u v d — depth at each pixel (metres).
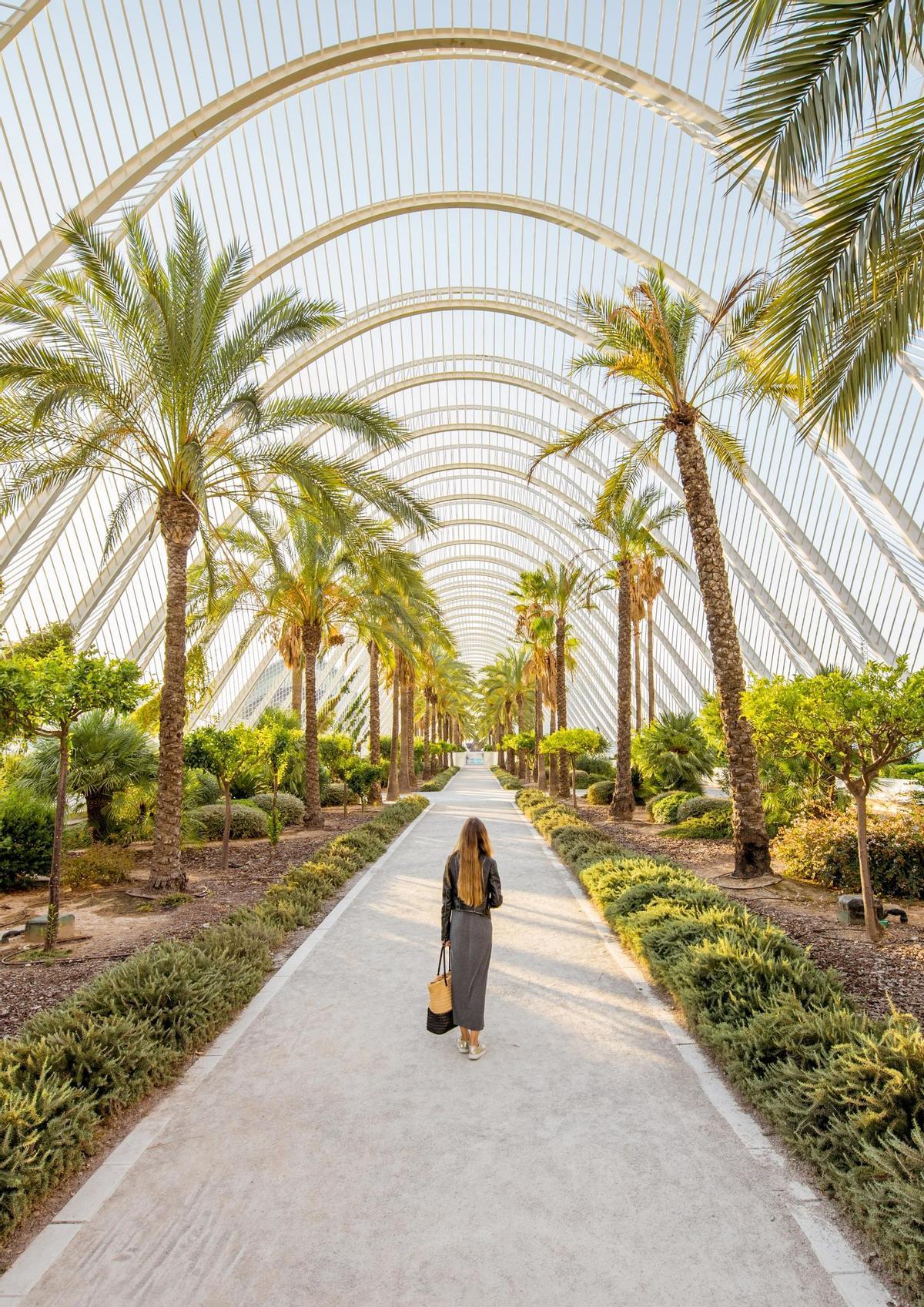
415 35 18.75
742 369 11.27
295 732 22.08
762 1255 2.55
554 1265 2.49
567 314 30.08
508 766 65.19
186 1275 2.48
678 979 4.82
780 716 6.90
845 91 3.82
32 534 19.48
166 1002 4.62
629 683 19.44
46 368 9.47
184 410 10.45
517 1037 4.59
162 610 28.98
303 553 17.53
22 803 10.33
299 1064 4.21
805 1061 3.59
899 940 6.52
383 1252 2.57
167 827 9.77
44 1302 2.37
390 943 6.88
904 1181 2.60
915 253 4.31
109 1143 3.38
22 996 5.50
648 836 15.07
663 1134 3.38
